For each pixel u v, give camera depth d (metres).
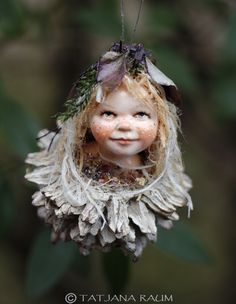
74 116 0.29
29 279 0.41
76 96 0.29
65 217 0.29
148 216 0.30
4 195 0.45
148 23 0.50
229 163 0.67
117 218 0.29
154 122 0.29
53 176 0.30
